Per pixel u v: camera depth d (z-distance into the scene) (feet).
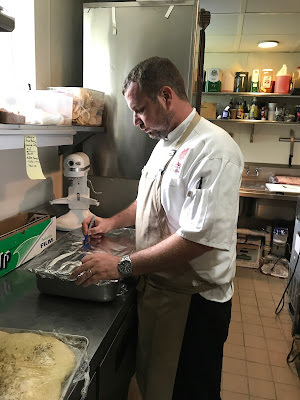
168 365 4.05
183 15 5.70
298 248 8.39
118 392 4.01
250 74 13.03
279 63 12.81
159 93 3.68
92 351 2.99
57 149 6.48
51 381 2.49
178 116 3.90
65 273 3.66
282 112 12.31
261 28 9.89
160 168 4.03
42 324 3.37
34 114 4.28
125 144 6.38
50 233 5.08
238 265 12.16
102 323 3.42
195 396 4.33
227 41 11.34
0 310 3.60
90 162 6.59
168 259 3.48
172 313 4.01
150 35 5.88
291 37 10.65
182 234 3.44
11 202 5.19
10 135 3.73
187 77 5.89
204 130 3.79
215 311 4.07
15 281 4.22
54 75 6.16
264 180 13.28
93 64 6.20
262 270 11.66
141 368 4.16
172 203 3.82
